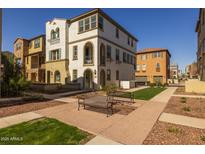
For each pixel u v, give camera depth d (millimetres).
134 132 5336
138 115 7488
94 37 20625
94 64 20578
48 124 6098
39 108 9086
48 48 26688
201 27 23000
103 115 7512
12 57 14586
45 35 29734
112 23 24250
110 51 23688
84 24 21953
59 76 24672
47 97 13547
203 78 21312
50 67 26266
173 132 5312
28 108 9023
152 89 22266
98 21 20625
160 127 5824
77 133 5191
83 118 7000
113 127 5812
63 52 23969
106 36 22516
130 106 9641
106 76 22422
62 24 24250
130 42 31656
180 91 19141
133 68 33125
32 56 31391
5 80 13688
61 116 7340
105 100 9219
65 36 23734
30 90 18875
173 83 43250
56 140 4688
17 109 8719
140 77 43000
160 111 8281
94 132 5312
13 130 5457
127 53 30141
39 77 29531
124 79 28609
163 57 40500
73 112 8125
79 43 22391
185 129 5621
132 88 24078
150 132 5332
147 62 42656
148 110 8531
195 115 7500
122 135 5082
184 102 11047
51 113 7906
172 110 8547
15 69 14414
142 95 14953
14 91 13391
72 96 14359
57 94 15727
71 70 23359
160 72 40719
